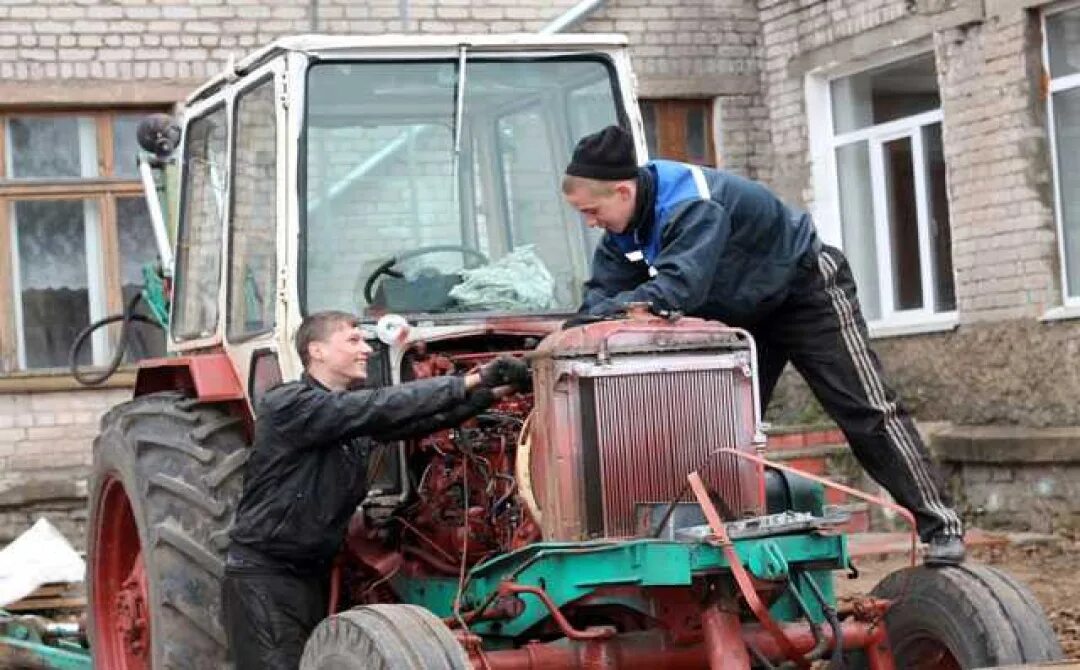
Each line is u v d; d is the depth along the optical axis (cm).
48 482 1120
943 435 1088
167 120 705
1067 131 1047
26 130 1155
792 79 1248
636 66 1261
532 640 494
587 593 455
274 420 507
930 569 519
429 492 527
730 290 515
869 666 507
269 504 514
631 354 472
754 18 1286
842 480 1119
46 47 1145
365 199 566
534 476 476
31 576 818
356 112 569
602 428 467
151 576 567
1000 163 1070
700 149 1296
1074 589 871
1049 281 1042
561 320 570
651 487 470
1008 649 487
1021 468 1045
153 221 702
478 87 588
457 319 559
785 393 1217
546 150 595
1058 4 1040
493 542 508
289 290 548
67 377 1143
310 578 527
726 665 452
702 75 1274
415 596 527
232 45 1179
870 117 1206
